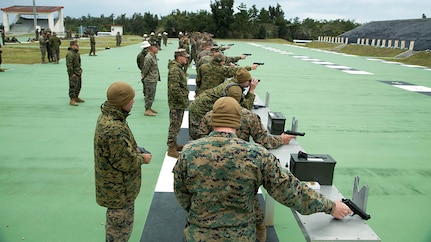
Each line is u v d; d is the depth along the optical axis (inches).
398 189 165.5
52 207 138.7
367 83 478.0
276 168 70.1
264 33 2091.5
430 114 311.9
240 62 701.3
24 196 146.7
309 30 2279.8
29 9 2046.0
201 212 70.4
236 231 69.9
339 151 213.8
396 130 260.5
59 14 2119.8
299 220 79.7
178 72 181.5
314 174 93.3
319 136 241.9
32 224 126.7
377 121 284.5
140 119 267.4
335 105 338.0
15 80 423.8
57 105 305.4
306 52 1091.9
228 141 69.8
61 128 241.3
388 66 711.1
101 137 89.4
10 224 126.3
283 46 1439.5
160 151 201.6
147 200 146.9
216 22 2069.4
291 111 310.0
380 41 1103.0
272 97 367.2
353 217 81.4
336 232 75.0
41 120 259.6
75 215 133.6
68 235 121.0
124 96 91.0
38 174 167.9
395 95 396.2
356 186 84.7
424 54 843.4
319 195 74.4
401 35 1127.0
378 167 190.9
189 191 71.7
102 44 1194.0
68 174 168.7
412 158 205.3
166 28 2028.8
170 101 183.9
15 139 217.2
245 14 2080.5
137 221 131.5
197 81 226.1
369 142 232.1
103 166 92.2
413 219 139.3
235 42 1739.7
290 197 70.1
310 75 542.0
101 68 551.5
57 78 444.1
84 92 364.2
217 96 153.9
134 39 1652.3
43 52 589.6
